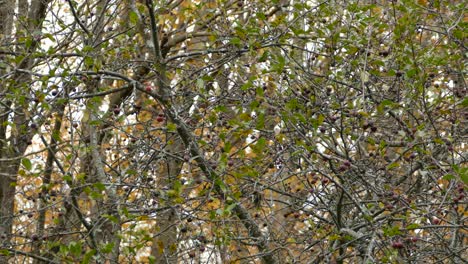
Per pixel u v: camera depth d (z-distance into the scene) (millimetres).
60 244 6637
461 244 8805
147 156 8078
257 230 7879
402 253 7652
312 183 7980
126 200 7992
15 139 7902
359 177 7535
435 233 7254
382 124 8914
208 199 6824
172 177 7742
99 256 6660
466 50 8227
